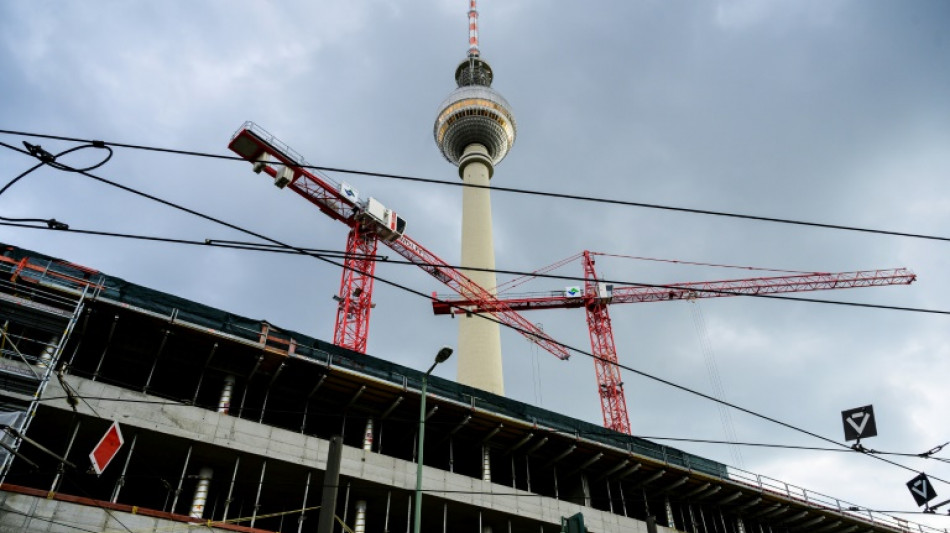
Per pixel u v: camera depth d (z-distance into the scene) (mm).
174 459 32344
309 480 34500
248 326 36000
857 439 25609
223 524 29203
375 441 41781
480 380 75500
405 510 38844
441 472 38156
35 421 29188
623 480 48562
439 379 41938
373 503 37938
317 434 41438
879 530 58219
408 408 40344
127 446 30859
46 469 32188
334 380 37844
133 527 26734
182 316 33781
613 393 90062
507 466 46062
